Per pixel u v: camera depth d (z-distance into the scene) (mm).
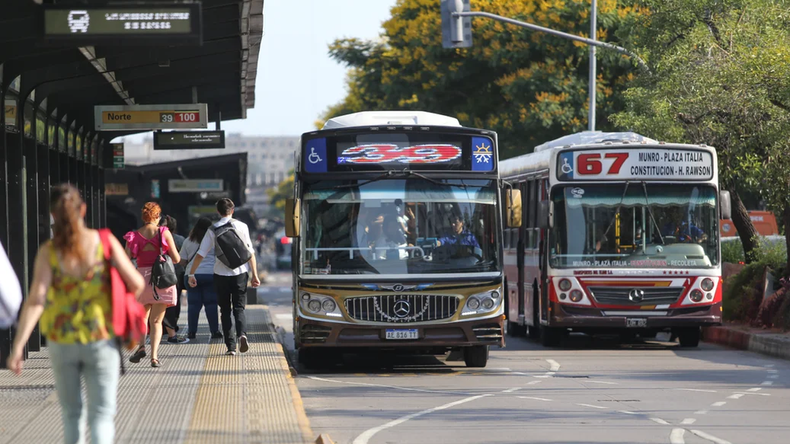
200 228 40344
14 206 31938
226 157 87500
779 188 47344
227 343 34094
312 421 23781
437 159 33719
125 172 86750
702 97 47344
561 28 85562
